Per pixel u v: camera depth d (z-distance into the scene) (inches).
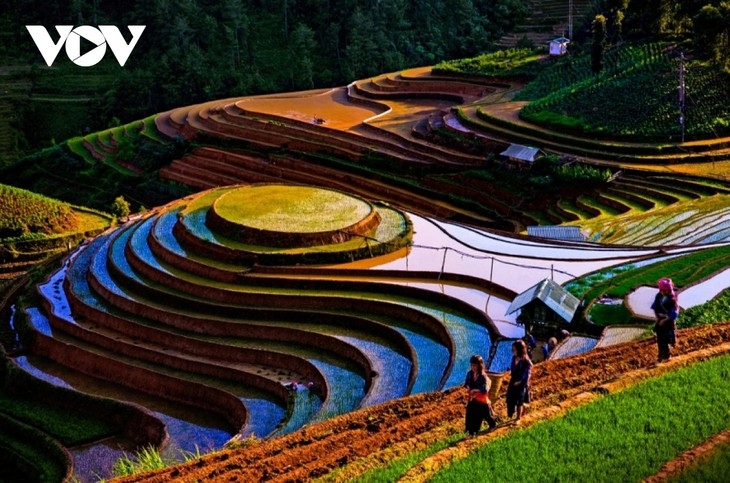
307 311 2112.5
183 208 2807.6
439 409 1184.2
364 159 3873.0
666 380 1055.6
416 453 960.9
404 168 3737.7
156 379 2020.2
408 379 1728.6
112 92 5497.1
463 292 2084.2
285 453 1093.8
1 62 6008.9
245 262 2337.6
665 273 1980.8
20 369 2144.4
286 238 2389.3
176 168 4288.9
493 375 1270.9
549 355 1576.0
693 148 3366.1
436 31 6058.1
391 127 4200.3
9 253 3142.2
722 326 1366.9
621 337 1637.6
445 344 1859.0
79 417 1961.1
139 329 2193.7
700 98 3627.0
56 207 3435.0
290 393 1819.6
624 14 4537.4
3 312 2532.0
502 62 5019.7
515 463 850.8
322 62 5841.5
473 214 3316.9
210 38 5885.8
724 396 992.2
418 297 2100.1
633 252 2285.9
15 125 5423.2
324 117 4515.3
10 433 1923.0
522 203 3265.3
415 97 4837.6
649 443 876.6
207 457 1163.3
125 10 6250.0
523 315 1788.9
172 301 2263.8
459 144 3814.0
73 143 4896.7
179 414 1923.0
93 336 2220.7
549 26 6038.4
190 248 2474.2
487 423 1029.8
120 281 2428.6
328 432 1173.1
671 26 4357.8
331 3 6087.6
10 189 3454.7
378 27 5890.8
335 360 1934.1
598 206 3051.2
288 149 4163.4
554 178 3307.1
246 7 6274.6
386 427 1149.7
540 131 3678.6
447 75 5044.3
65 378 2129.7
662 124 3528.5
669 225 2596.0
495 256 2320.4
